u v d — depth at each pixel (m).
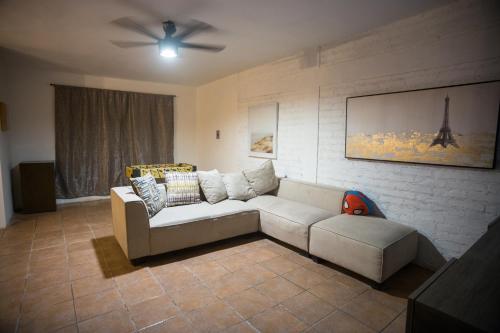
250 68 4.97
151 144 6.23
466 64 2.50
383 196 3.17
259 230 3.66
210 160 6.47
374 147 3.20
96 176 5.62
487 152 2.40
